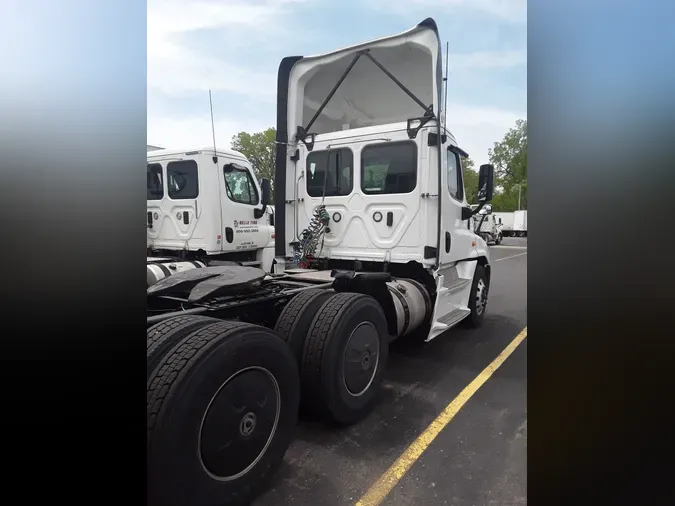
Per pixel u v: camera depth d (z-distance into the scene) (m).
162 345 2.03
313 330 2.89
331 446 2.79
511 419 3.15
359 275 3.38
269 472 2.29
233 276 3.04
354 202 4.38
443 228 4.19
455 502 2.26
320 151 4.56
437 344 4.99
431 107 4.16
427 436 2.91
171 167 5.91
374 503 2.25
